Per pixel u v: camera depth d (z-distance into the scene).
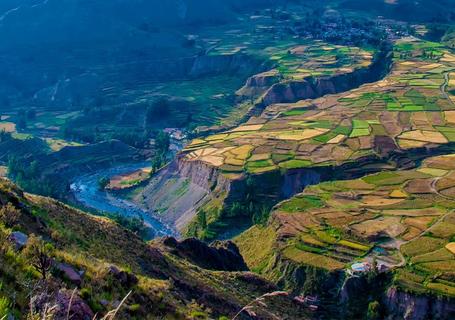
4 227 42.34
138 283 44.91
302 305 96.06
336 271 110.56
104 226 69.38
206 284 71.19
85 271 38.94
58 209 67.06
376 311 100.75
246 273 89.50
